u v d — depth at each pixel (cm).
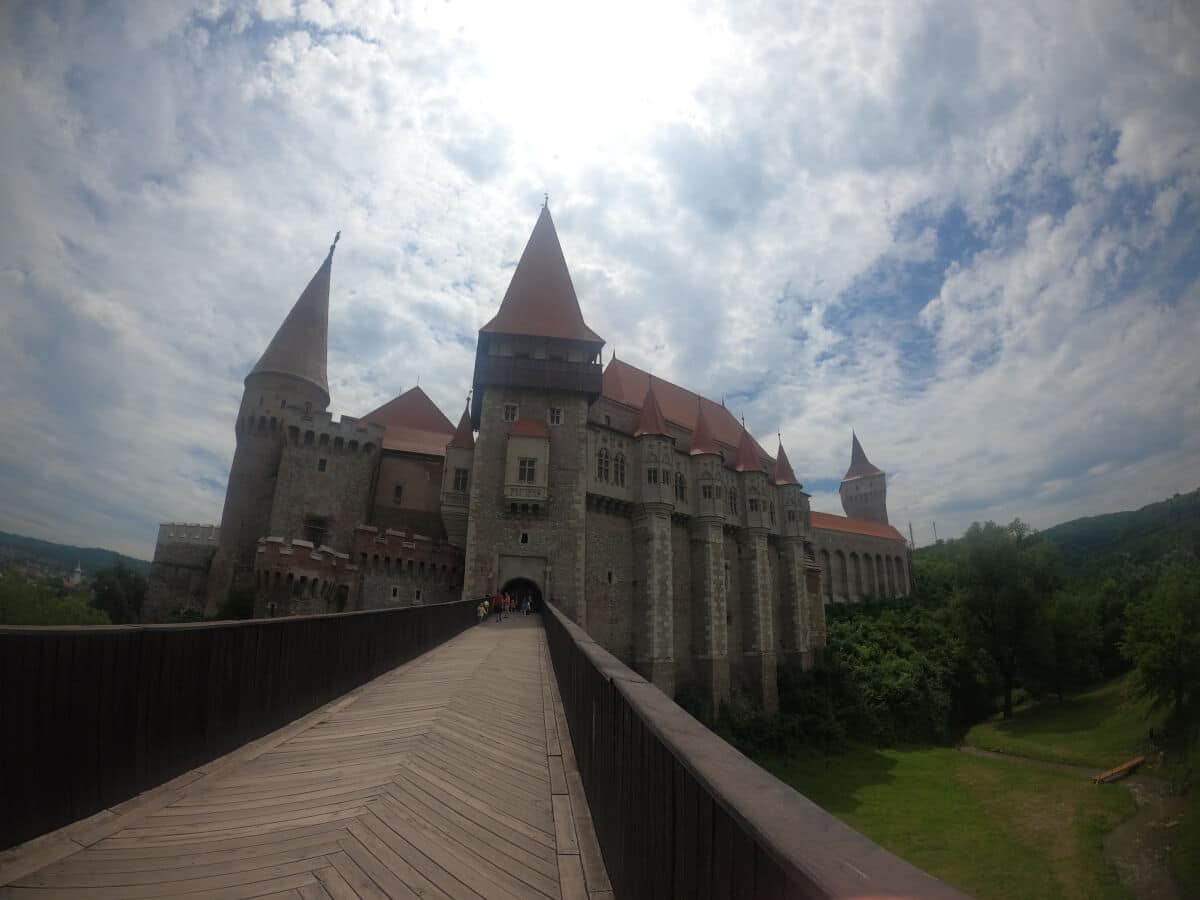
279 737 830
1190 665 3284
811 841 146
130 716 584
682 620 4647
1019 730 4422
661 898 276
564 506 4144
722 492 5075
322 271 5359
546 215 5084
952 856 2281
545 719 980
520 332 4469
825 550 7956
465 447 4675
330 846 486
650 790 310
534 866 471
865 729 4759
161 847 480
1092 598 5425
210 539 4653
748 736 4347
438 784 646
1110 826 2405
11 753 459
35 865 441
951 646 5669
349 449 4662
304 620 975
